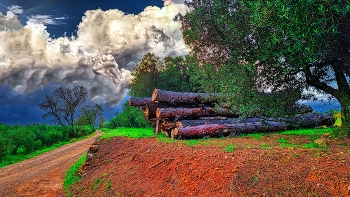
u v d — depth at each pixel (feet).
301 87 28.81
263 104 28.22
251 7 22.80
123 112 139.13
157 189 23.67
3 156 78.13
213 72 33.42
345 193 15.21
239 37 26.20
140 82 103.04
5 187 47.11
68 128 133.49
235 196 17.69
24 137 91.81
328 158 18.99
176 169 24.02
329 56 23.47
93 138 119.14
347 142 24.57
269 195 16.84
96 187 32.60
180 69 99.81
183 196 20.56
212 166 21.40
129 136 45.39
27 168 63.67
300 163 19.01
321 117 47.09
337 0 18.72
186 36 34.76
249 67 24.75
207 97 42.39
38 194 41.27
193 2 33.63
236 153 22.82
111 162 38.58
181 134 37.19
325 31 19.15
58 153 82.79
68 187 39.81
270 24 20.40
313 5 18.15
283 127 43.73
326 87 28.22
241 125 40.73
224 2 30.60
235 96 28.04
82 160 51.44
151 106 46.62
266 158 20.76
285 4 18.24
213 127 38.99
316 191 16.11
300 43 19.35
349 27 21.63
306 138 31.17
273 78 26.53
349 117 27.20
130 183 27.94
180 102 45.52
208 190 19.54
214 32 31.76
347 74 27.43
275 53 22.24
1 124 114.42
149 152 31.48
